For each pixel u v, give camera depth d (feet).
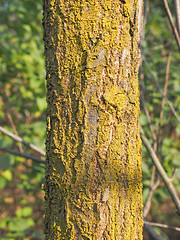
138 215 3.25
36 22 9.36
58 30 3.16
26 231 7.27
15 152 4.73
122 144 3.18
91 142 3.15
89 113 3.14
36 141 7.54
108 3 3.13
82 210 3.15
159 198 8.55
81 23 3.13
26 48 8.33
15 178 9.84
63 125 3.18
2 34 8.34
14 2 8.67
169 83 8.79
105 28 3.13
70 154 3.17
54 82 3.19
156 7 10.13
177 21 4.46
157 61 9.59
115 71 3.16
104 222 3.15
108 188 3.15
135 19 3.18
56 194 3.20
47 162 3.25
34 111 8.30
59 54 3.17
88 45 3.13
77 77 3.15
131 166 3.21
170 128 8.93
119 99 3.16
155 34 10.00
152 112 8.50
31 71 7.72
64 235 3.17
